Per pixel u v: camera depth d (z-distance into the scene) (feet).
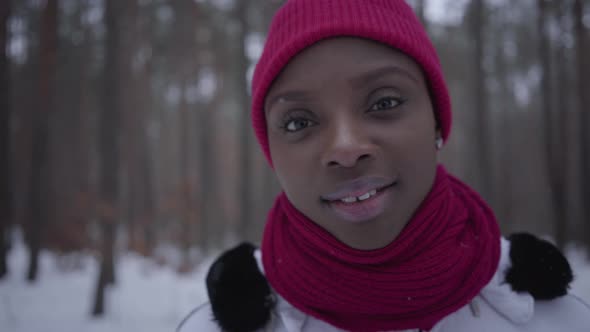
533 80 54.60
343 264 2.19
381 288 2.13
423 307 2.18
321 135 2.03
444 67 47.85
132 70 38.22
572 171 49.83
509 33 47.98
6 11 25.39
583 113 32.50
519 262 2.47
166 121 64.08
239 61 42.11
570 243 41.22
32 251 26.35
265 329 2.41
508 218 43.70
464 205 2.64
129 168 40.47
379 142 1.96
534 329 2.38
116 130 20.59
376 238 2.07
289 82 2.09
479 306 2.44
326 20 2.06
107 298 21.81
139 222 38.91
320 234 2.21
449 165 58.70
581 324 2.43
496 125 62.90
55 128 43.39
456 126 65.05
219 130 67.15
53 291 24.17
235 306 2.37
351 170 1.95
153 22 40.55
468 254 2.32
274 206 2.81
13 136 43.16
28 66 38.52
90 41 37.68
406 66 2.11
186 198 33.17
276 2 37.11
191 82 42.75
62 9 37.42
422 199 2.16
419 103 2.12
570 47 34.63
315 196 2.07
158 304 21.39
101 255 19.47
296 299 2.34
